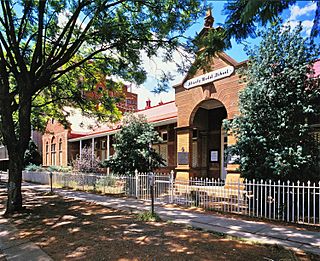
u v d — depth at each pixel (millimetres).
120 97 14289
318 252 4637
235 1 3438
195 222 6855
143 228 6324
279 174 7199
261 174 7668
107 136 20906
